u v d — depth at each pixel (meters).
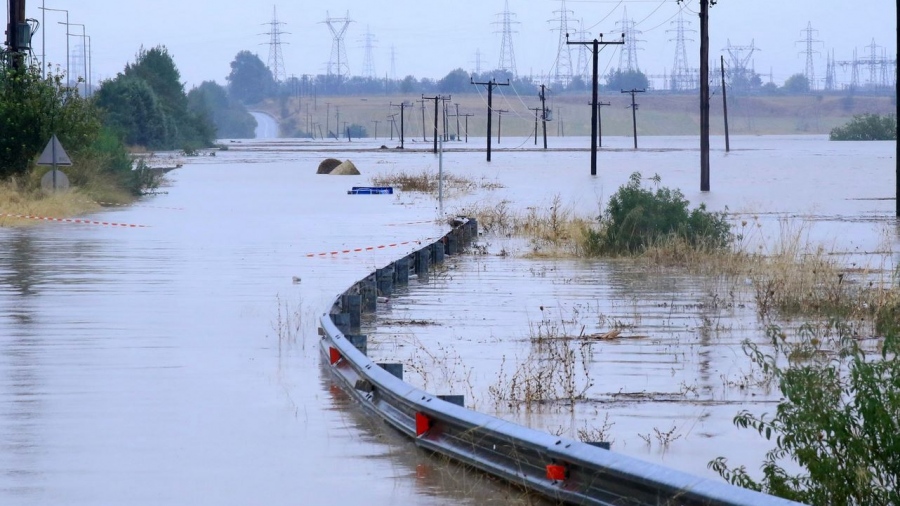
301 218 120.00
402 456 29.27
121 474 27.55
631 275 74.56
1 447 30.00
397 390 32.03
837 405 28.33
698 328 53.50
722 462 28.73
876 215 126.44
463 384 41.12
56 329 49.62
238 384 38.34
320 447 30.16
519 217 117.81
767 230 105.62
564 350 46.84
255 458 29.03
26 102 135.75
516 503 25.20
